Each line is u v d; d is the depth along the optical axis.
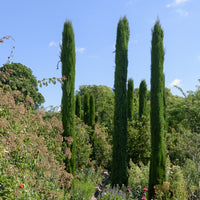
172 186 8.11
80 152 11.78
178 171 8.75
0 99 4.92
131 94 14.35
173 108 18.06
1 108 4.82
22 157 4.85
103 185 11.34
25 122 5.60
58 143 7.51
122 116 11.09
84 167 12.00
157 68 9.05
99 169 12.91
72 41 9.32
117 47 11.55
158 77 8.99
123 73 11.38
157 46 9.17
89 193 8.33
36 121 6.30
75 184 8.93
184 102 16.52
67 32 9.28
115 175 10.48
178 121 16.67
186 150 8.42
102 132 14.78
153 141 8.65
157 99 8.84
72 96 9.09
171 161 11.40
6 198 3.82
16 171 4.38
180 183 7.91
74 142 8.86
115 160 10.63
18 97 5.55
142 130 12.12
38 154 5.52
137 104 17.14
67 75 9.07
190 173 8.05
